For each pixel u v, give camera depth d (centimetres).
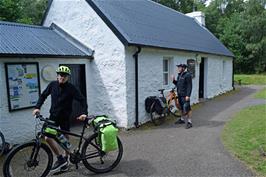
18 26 940
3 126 735
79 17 1012
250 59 4109
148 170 555
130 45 921
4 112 738
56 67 884
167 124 1017
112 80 970
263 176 505
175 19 1848
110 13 1045
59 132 525
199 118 1105
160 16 1606
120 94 958
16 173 475
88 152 542
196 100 1555
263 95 1905
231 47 4081
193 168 560
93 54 997
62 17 1051
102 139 525
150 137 823
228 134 812
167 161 605
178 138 798
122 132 907
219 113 1212
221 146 698
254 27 4000
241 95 1958
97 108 1009
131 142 770
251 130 820
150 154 655
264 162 568
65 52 909
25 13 3020
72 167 570
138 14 1308
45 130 509
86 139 541
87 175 533
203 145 716
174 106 1232
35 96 817
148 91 1069
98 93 1002
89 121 612
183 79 964
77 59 953
